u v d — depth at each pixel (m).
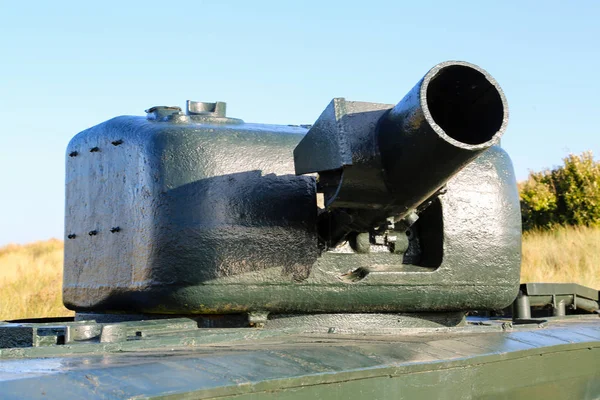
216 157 4.94
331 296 5.12
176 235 4.80
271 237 4.95
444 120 4.32
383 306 5.34
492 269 5.68
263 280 4.91
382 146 4.38
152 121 5.33
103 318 5.76
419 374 3.77
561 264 18.69
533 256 19.30
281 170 5.09
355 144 4.36
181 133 4.98
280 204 5.02
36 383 2.69
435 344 4.25
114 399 2.63
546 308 6.95
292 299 5.03
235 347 3.80
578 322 5.88
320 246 5.14
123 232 5.20
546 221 22.20
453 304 5.59
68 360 3.22
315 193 5.14
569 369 4.84
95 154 5.66
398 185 4.43
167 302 4.85
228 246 4.83
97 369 2.93
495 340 4.61
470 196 5.64
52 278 17.42
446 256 5.49
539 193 22.22
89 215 5.68
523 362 4.44
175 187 4.85
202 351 3.59
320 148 4.46
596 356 5.12
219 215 4.84
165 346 3.83
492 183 5.77
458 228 5.55
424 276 5.39
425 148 4.10
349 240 5.31
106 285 5.38
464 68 3.99
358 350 3.84
